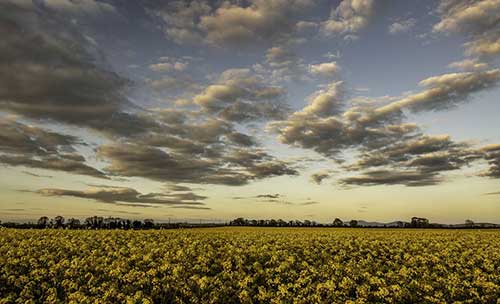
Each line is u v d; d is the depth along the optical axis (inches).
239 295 497.4
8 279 558.9
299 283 561.0
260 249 916.0
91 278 558.3
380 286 546.6
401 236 1510.8
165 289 522.9
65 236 1098.1
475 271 668.1
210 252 829.2
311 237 1352.1
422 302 508.1
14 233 1118.4
